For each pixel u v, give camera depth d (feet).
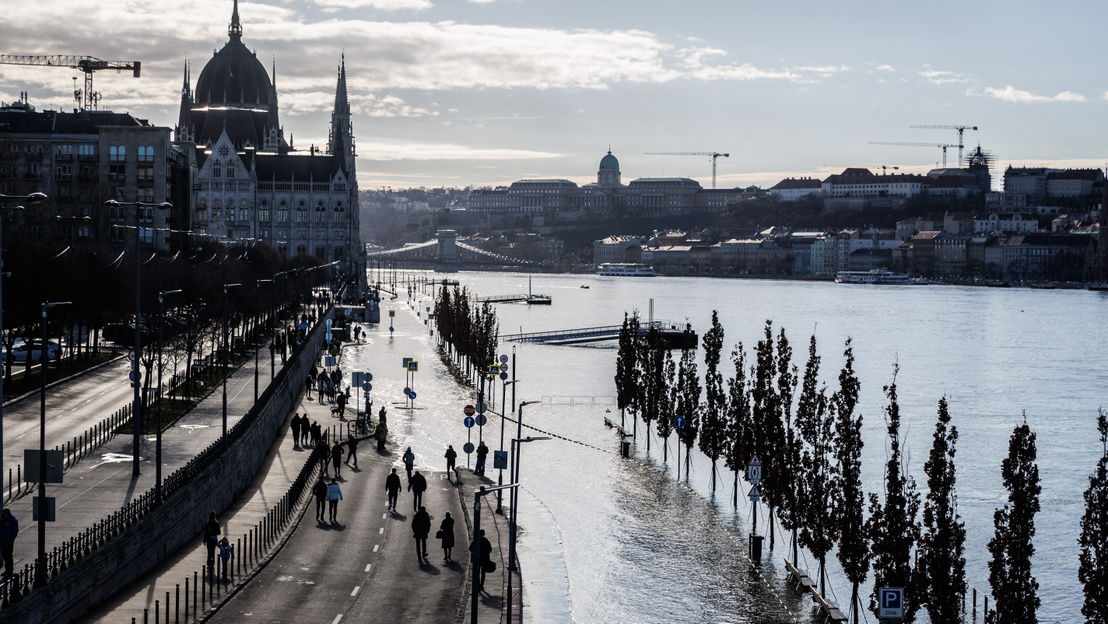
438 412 574.97
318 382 617.21
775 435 389.39
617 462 479.00
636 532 369.91
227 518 314.96
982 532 391.04
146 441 359.25
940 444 288.71
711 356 468.34
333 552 290.35
